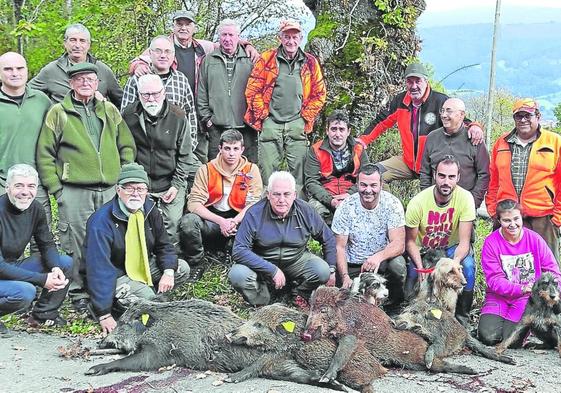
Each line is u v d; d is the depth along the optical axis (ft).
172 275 13.30
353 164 15.75
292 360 10.51
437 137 15.06
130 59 22.16
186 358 10.90
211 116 17.01
